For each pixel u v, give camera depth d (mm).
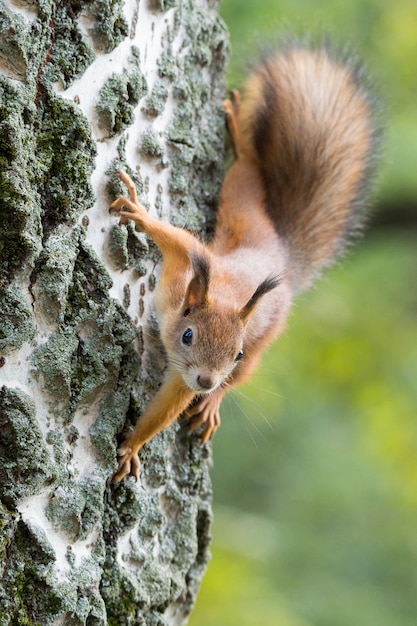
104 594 7973
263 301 10273
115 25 8109
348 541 18469
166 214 9227
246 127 11586
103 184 8273
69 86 7848
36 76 7652
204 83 9805
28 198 7340
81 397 7855
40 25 7574
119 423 8180
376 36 17719
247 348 10156
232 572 13719
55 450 7656
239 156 11281
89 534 7867
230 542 14477
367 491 19000
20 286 7469
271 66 12141
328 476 19031
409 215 17953
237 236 10602
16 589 7297
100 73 8117
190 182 9688
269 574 16609
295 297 11875
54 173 7727
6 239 7348
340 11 16953
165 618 8742
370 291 19453
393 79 17906
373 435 18609
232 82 11859
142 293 8883
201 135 9812
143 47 8648
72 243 7867
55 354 7641
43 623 7387
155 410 8625
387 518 18797
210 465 9672
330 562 18203
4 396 7367
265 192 11625
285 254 11469
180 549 8938
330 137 12258
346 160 12359
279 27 14586
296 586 17672
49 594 7414
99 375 7969
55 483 7559
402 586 18031
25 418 7395
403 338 19109
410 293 19562
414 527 18609
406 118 18016
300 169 12047
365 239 18375
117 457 8219
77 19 7895
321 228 12141
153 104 8820
